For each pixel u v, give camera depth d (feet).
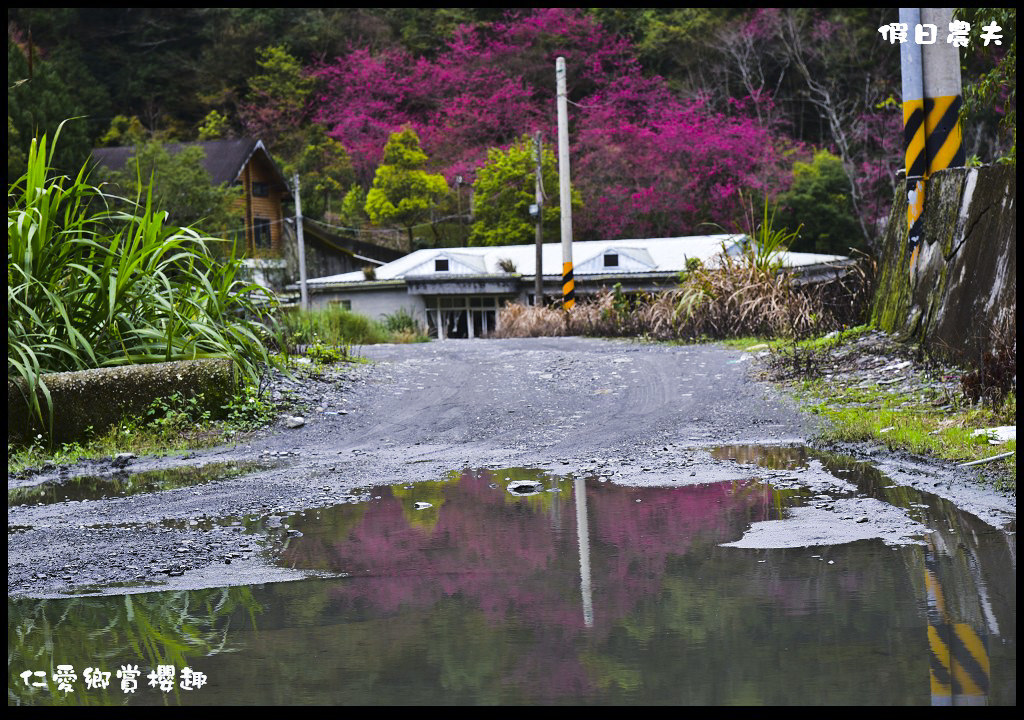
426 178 178.09
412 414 37.45
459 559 17.76
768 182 167.84
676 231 171.94
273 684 12.06
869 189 168.45
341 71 205.36
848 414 31.24
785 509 20.54
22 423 32.22
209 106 203.51
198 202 133.90
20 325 33.32
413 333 120.26
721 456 27.50
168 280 37.93
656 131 179.63
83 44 198.49
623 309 73.15
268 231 163.32
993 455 23.65
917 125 40.93
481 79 198.80
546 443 31.37
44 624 14.88
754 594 14.84
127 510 23.61
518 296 138.82
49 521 22.65
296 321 54.80
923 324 39.24
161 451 32.58
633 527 19.65
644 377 41.88
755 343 49.67
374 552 18.54
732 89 193.98
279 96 202.59
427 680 11.96
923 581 15.16
